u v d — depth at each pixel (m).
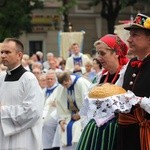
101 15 40.53
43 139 11.19
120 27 8.91
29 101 7.38
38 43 41.38
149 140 5.30
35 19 41.00
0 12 31.58
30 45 41.28
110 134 5.94
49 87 11.74
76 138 9.62
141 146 5.32
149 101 5.13
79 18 44.28
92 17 44.56
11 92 7.46
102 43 6.67
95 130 6.07
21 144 7.43
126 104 5.19
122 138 5.44
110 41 6.68
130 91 5.22
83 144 6.15
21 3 32.59
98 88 5.48
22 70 7.54
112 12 40.16
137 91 5.34
